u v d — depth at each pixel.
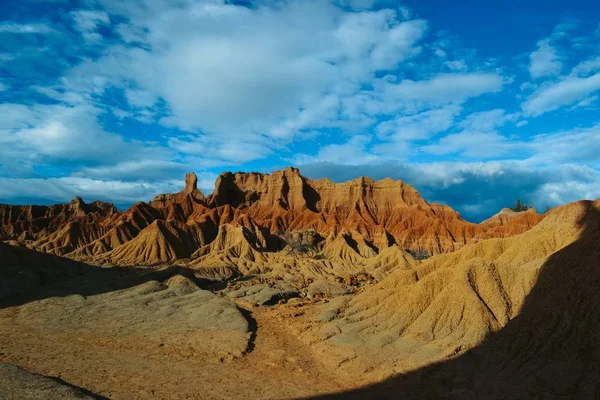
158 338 56.75
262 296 90.56
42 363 46.00
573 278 43.16
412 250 196.25
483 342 44.84
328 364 47.38
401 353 46.97
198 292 86.50
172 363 47.41
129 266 138.25
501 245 66.56
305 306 82.12
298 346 54.81
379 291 64.62
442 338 48.03
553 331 39.41
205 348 52.81
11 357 47.50
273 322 69.38
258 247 165.62
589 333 36.66
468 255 66.88
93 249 175.88
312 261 137.88
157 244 161.75
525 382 35.31
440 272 57.59
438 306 52.62
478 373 39.00
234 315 67.81
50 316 65.38
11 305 71.44
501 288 52.12
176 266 113.75
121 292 83.81
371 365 45.28
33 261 98.06
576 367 34.59
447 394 36.72
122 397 37.88
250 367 46.66
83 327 60.94
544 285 46.03
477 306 49.59
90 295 80.31
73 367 45.16
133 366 46.12
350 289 105.12
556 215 62.53
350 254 165.88
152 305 75.06
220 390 40.03
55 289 82.38
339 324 57.56
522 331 41.88
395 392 38.88
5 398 34.44
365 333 53.44
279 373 44.81
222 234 167.12
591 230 51.81
